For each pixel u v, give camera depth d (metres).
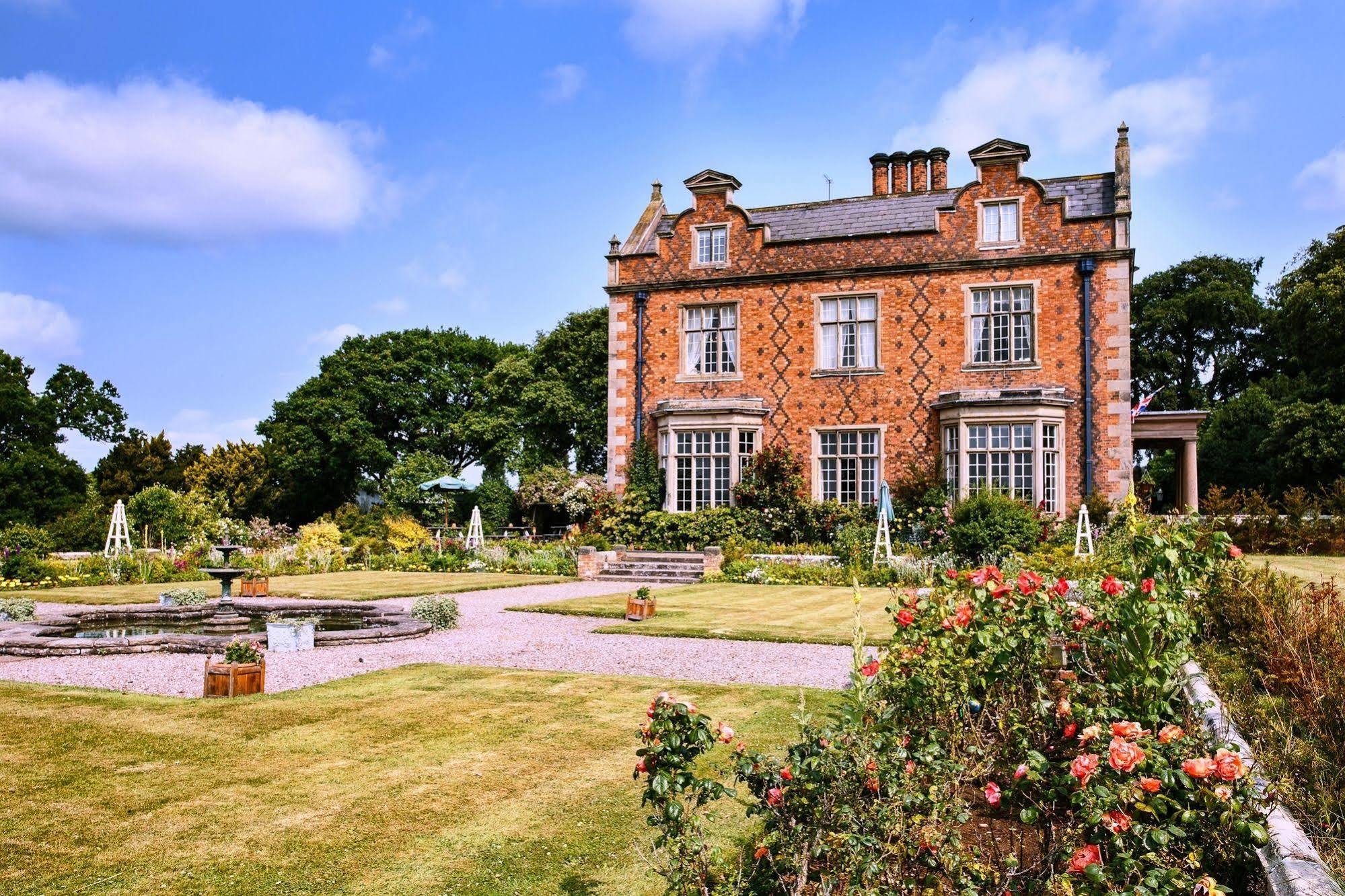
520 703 8.21
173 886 4.52
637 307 25.81
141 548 25.45
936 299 23.31
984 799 5.32
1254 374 43.44
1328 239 33.72
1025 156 22.72
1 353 42.03
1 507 39.06
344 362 47.31
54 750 6.76
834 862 3.87
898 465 23.44
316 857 4.85
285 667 10.06
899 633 5.92
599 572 21.45
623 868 4.71
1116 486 21.62
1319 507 20.89
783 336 24.59
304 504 49.34
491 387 43.69
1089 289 22.08
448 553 25.00
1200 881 3.19
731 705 8.05
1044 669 6.67
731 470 24.17
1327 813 4.09
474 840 5.07
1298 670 5.89
